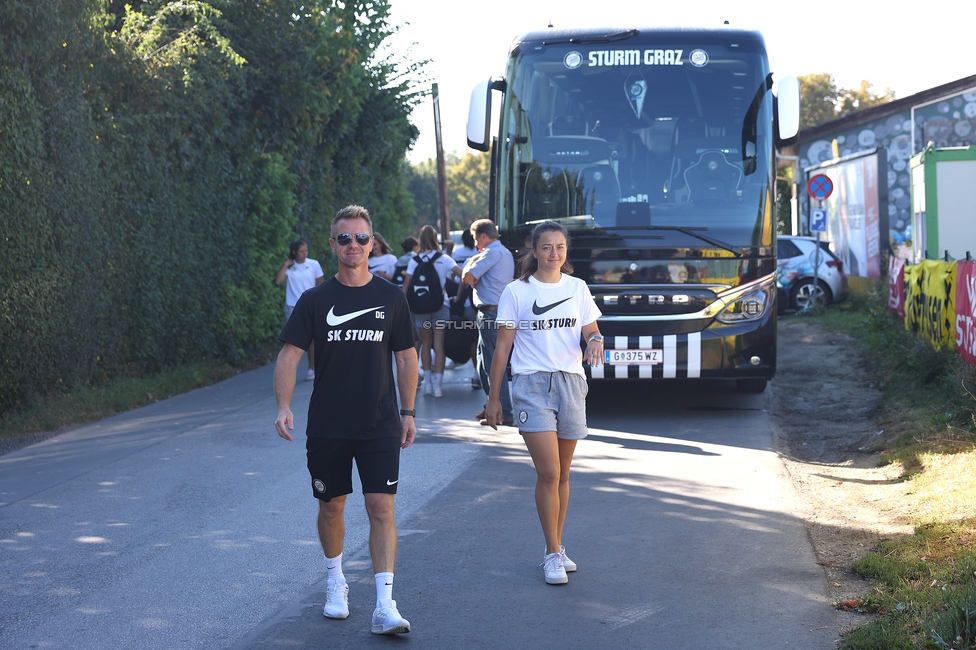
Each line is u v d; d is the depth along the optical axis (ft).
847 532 19.20
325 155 74.38
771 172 32.09
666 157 32.32
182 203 45.24
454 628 14.75
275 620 15.25
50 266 35.32
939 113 91.45
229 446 28.96
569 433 16.90
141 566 18.08
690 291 31.55
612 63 32.99
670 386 40.16
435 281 37.50
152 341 42.63
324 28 63.98
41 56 34.68
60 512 21.91
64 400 35.50
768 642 13.88
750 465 25.39
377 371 14.46
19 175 33.09
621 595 15.99
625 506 21.58
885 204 70.23
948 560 16.14
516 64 33.63
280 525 20.66
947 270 35.53
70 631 14.99
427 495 22.94
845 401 35.12
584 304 17.02
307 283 43.86
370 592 16.47
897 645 13.01
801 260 72.59
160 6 49.96
